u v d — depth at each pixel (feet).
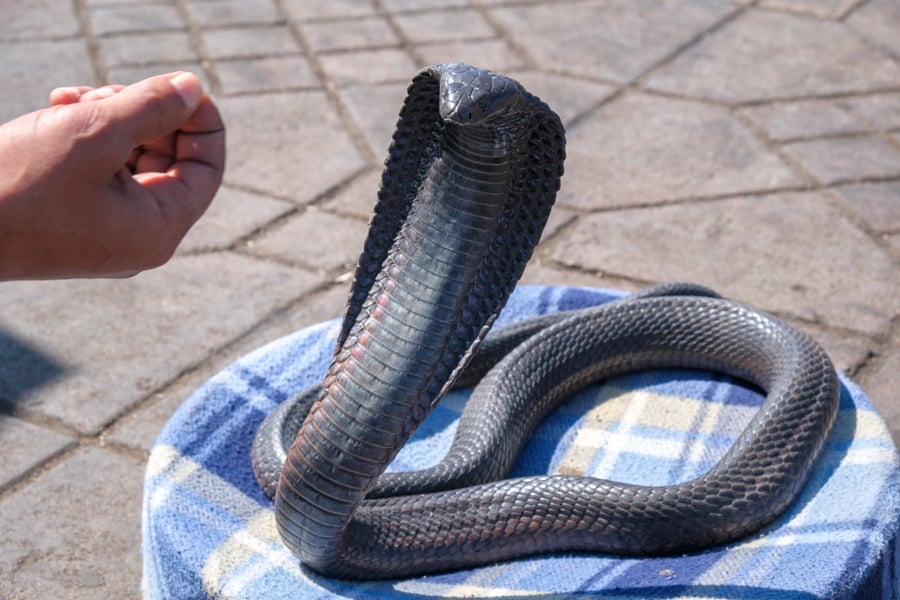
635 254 4.90
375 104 6.11
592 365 3.67
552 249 4.96
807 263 4.82
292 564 3.05
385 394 2.77
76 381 4.17
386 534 3.04
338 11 7.22
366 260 2.84
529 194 2.76
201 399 3.53
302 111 6.07
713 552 3.07
